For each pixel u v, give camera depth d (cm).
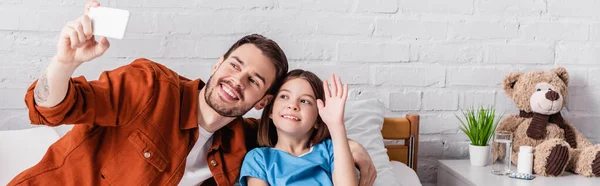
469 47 204
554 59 208
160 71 139
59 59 108
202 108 140
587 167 183
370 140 175
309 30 195
